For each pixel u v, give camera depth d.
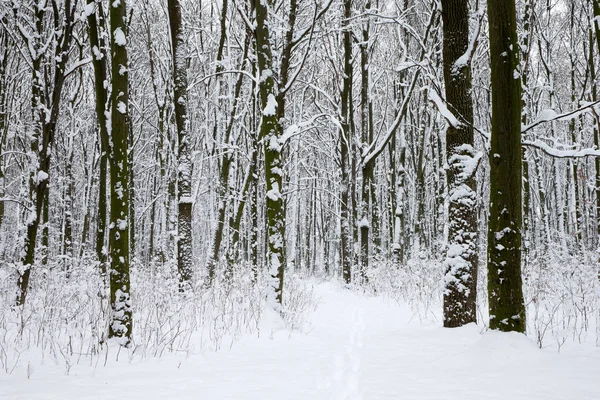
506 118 5.86
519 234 5.79
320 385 4.36
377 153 17.55
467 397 3.74
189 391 4.01
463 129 7.63
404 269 16.33
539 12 18.42
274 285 8.65
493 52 5.96
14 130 17.00
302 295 11.89
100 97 6.22
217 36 18.70
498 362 5.02
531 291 8.70
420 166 22.20
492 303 5.86
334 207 34.44
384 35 24.38
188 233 11.32
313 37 12.52
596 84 15.22
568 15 20.19
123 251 6.04
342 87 19.91
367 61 18.55
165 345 5.84
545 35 19.36
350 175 20.66
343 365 5.41
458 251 7.45
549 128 21.25
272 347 6.59
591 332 6.67
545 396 3.68
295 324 8.39
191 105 20.94
